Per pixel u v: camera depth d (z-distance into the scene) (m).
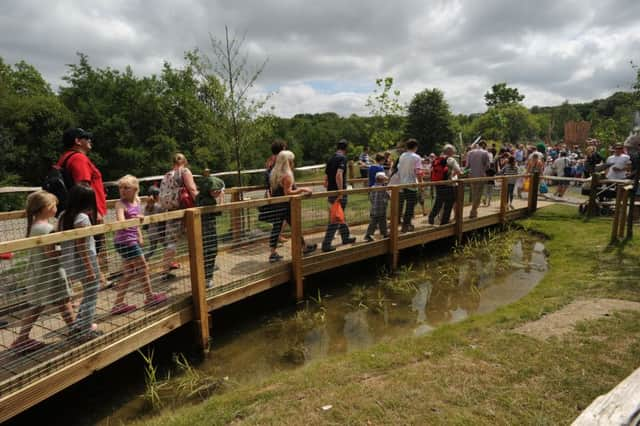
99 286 3.70
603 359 3.38
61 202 4.16
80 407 3.58
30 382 3.02
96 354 3.45
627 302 4.64
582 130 25.72
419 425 2.64
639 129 14.63
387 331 4.98
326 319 5.37
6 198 15.91
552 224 9.49
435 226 8.30
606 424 1.45
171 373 4.11
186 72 32.06
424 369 3.37
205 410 3.04
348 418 2.76
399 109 12.84
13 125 23.64
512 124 62.59
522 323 4.25
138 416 3.45
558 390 2.97
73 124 25.97
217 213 4.82
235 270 5.38
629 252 6.58
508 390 2.99
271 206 5.45
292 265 5.69
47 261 3.31
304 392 3.16
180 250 4.53
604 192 10.05
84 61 32.66
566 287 5.36
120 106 31.02
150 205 6.10
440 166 8.59
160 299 4.27
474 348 3.69
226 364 4.29
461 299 5.96
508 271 7.04
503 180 9.73
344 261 6.45
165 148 29.69
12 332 3.40
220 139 14.84
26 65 35.12
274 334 4.96
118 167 28.92
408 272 7.17
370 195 6.98
